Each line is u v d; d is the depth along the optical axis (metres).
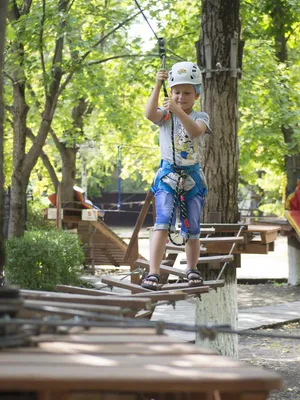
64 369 2.45
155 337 3.22
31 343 2.97
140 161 34.66
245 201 54.19
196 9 22.97
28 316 3.71
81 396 2.72
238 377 2.38
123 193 61.56
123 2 22.45
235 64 11.78
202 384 2.35
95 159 44.44
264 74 21.23
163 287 7.25
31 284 18.86
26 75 19.08
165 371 2.45
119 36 22.11
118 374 2.38
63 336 3.21
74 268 19.67
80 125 26.98
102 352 2.84
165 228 7.10
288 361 13.21
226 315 11.66
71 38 19.16
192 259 7.29
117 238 25.06
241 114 23.34
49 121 19.98
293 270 23.41
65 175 26.45
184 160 7.15
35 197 33.12
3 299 3.06
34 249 18.70
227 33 11.78
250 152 23.17
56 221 24.45
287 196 22.39
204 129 7.04
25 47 19.78
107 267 28.17
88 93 22.42
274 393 11.00
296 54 25.27
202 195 7.31
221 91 11.78
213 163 11.77
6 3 3.24
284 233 23.03
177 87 7.03
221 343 11.66
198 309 11.77
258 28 21.58
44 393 2.33
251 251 12.05
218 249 11.36
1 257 3.34
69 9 18.91
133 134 25.80
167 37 22.95
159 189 7.19
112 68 24.48
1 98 3.31
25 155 20.00
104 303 5.25
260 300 20.66
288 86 22.14
